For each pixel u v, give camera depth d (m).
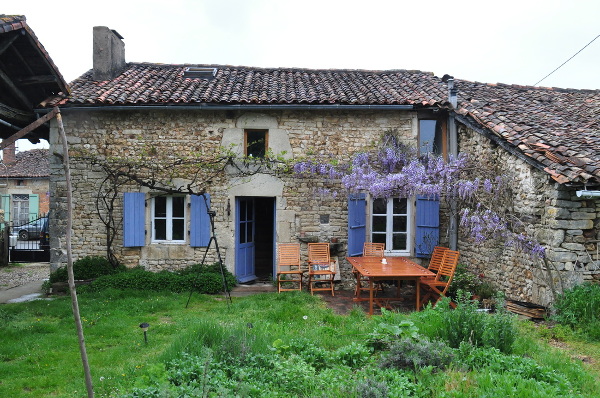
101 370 4.81
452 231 9.70
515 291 7.63
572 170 6.40
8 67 7.11
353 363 4.84
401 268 7.69
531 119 8.55
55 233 9.31
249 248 10.33
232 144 9.35
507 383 3.94
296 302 7.93
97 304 7.57
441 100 9.41
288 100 9.17
